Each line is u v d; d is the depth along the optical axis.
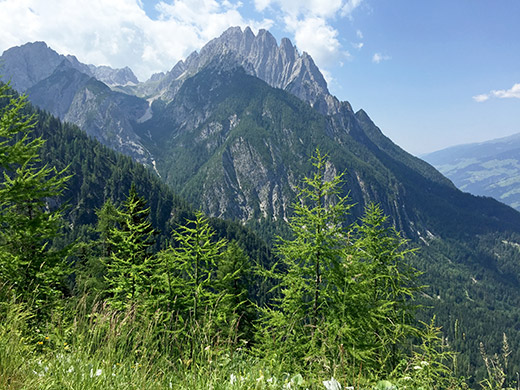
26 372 2.86
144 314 3.90
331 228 10.34
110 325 3.47
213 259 12.23
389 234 13.07
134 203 16.22
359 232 13.02
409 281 12.70
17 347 3.15
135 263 13.24
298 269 10.52
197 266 11.84
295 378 3.23
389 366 5.88
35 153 12.98
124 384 3.01
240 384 3.16
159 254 12.01
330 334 7.71
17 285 6.36
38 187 12.47
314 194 10.73
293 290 10.16
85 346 3.42
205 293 10.59
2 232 12.00
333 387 2.78
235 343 4.03
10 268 10.11
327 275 9.80
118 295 12.14
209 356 3.40
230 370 3.73
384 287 12.08
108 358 3.19
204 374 3.32
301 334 8.54
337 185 10.61
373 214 13.45
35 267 11.55
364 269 10.34
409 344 6.40
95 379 2.96
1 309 4.07
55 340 3.67
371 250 12.45
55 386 2.79
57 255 12.81
